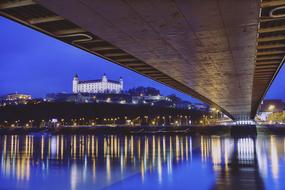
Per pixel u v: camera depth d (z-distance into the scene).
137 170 26.95
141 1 16.45
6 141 92.94
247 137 93.19
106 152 47.84
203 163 30.44
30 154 46.09
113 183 21.08
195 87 51.19
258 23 20.22
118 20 19.27
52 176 24.95
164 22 19.70
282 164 28.73
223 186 18.88
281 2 19.77
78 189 19.72
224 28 21.05
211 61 31.33
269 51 33.03
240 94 61.03
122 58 33.06
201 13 18.31
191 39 23.52
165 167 28.31
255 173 23.47
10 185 21.55
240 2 16.77
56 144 73.62
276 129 128.50
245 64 33.09
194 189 18.33
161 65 33.31
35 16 21.22
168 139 90.81
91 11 17.77
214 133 130.88
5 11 20.02
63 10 17.64
